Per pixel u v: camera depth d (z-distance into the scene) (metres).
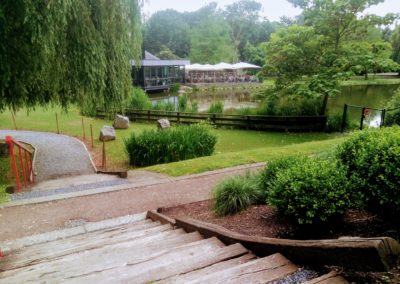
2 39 4.99
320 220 2.60
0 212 4.66
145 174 6.71
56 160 9.04
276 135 13.05
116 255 2.68
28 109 8.03
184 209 4.48
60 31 5.75
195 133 9.09
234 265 2.21
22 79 5.72
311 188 2.61
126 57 7.28
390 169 2.25
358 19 12.87
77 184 6.30
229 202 3.85
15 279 2.33
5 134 12.81
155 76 30.80
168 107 16.78
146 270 2.16
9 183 6.72
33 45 5.20
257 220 3.30
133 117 16.53
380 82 34.47
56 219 4.42
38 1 4.85
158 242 2.95
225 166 6.77
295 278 1.89
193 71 42.09
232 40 58.94
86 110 7.74
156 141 8.68
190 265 2.21
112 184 6.09
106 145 11.20
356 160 2.67
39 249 3.28
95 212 4.65
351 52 12.95
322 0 13.10
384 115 10.38
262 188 3.96
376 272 1.76
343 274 1.81
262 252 2.33
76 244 3.30
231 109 19.69
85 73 6.24
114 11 6.54
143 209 4.74
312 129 13.51
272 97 14.39
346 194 2.55
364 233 2.44
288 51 13.24
